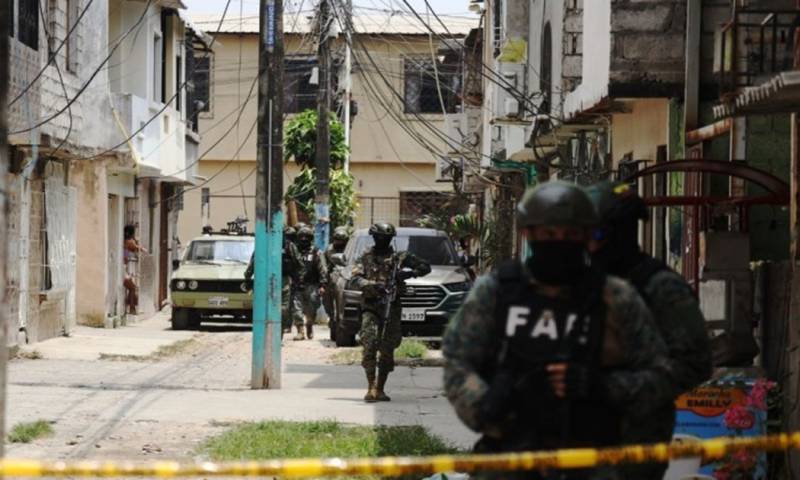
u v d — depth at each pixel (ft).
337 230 116.47
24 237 95.66
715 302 43.37
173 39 155.63
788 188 45.06
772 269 45.68
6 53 22.79
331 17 132.87
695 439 36.91
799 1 49.14
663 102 70.03
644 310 22.72
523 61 116.47
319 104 133.49
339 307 103.09
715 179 59.93
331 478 43.70
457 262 109.81
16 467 19.51
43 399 65.00
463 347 22.65
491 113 139.74
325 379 79.25
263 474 20.02
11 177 91.66
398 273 67.87
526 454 20.58
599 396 22.03
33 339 99.86
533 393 22.06
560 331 22.22
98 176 124.36
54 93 97.09
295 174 216.54
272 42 73.61
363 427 56.80
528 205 22.27
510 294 22.50
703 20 63.31
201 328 132.16
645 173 45.80
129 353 95.76
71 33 102.89
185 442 52.39
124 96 127.24
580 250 22.25
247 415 61.11
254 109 225.15
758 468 38.83
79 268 125.39
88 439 52.29
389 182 223.51
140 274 149.28
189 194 225.15
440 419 61.05
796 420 40.88
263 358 73.31
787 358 42.91
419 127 221.66
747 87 49.19
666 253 71.00
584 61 76.89
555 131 92.94
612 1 66.85
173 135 151.74
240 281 127.65
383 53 220.64
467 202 194.90
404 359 92.22
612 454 20.48
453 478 40.83
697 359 24.71
